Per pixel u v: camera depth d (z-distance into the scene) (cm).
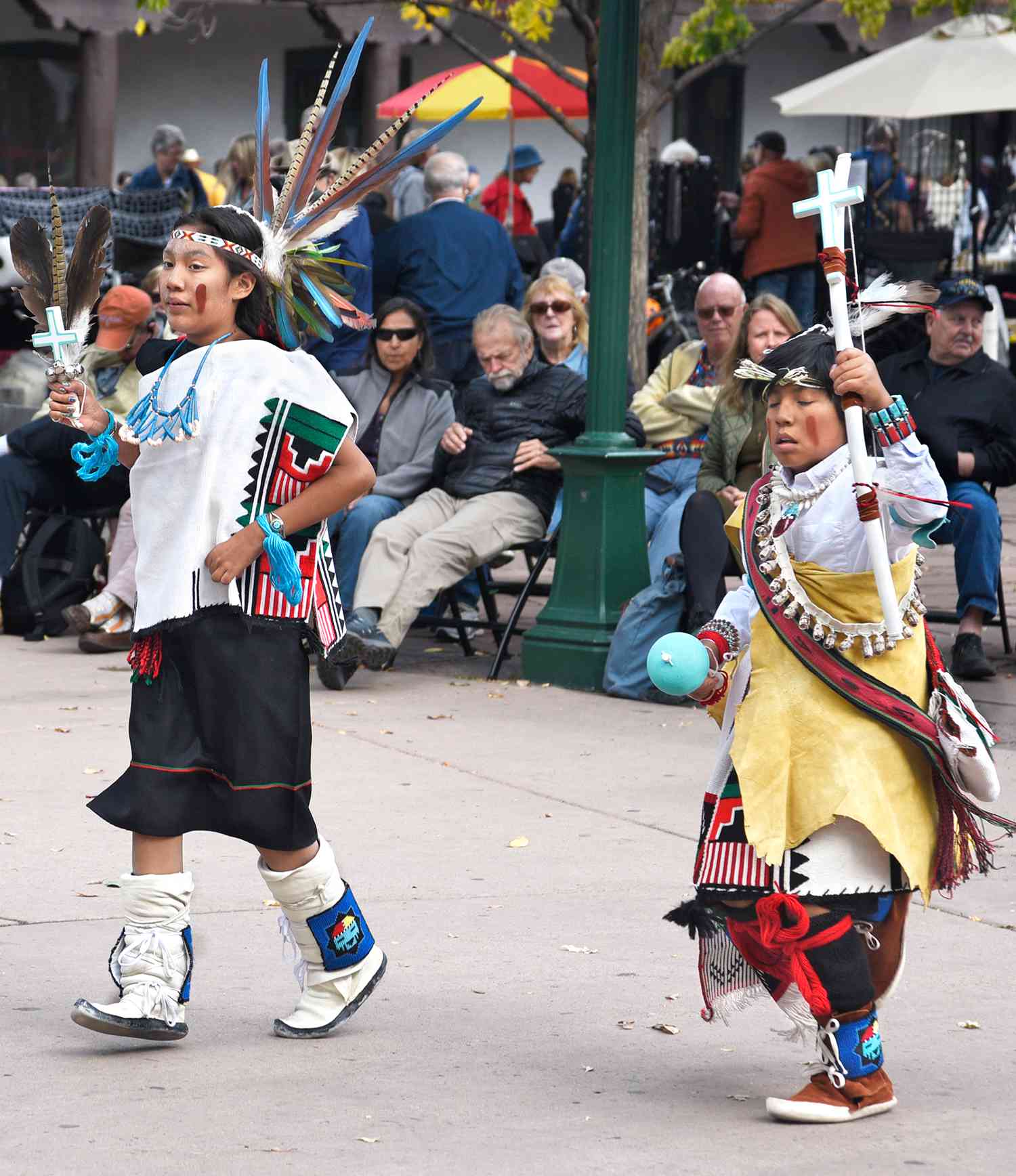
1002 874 1034
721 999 706
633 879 1013
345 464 755
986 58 2722
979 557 1567
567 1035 779
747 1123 681
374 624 1560
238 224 765
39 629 1811
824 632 671
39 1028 776
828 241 662
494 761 1304
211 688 746
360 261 1877
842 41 5066
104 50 4272
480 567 1703
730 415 1528
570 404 1659
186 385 755
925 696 685
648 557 1612
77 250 782
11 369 2266
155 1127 667
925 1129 675
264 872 766
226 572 739
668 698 1524
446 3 2244
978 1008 816
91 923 921
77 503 1830
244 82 4759
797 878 665
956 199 3316
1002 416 1574
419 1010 808
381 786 1227
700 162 2823
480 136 5019
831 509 673
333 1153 644
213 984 840
